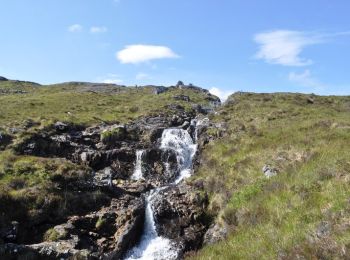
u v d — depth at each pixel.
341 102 61.28
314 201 18.17
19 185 27.97
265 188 24.69
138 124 49.25
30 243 24.02
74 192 29.06
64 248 22.78
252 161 32.28
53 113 52.16
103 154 37.59
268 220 19.31
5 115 47.66
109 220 27.03
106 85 115.25
